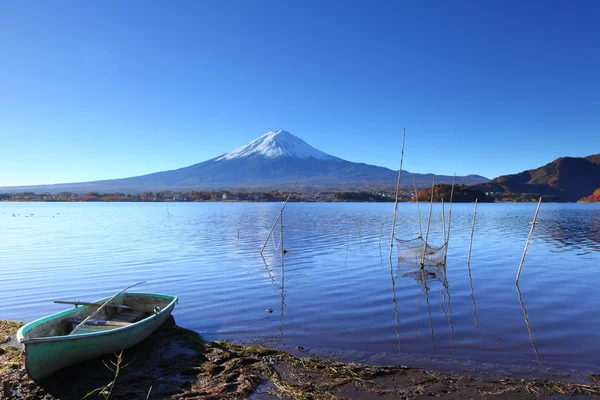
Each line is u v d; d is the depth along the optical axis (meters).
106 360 11.21
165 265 26.42
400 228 53.91
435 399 9.21
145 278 22.45
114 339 11.16
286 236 44.19
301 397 9.27
